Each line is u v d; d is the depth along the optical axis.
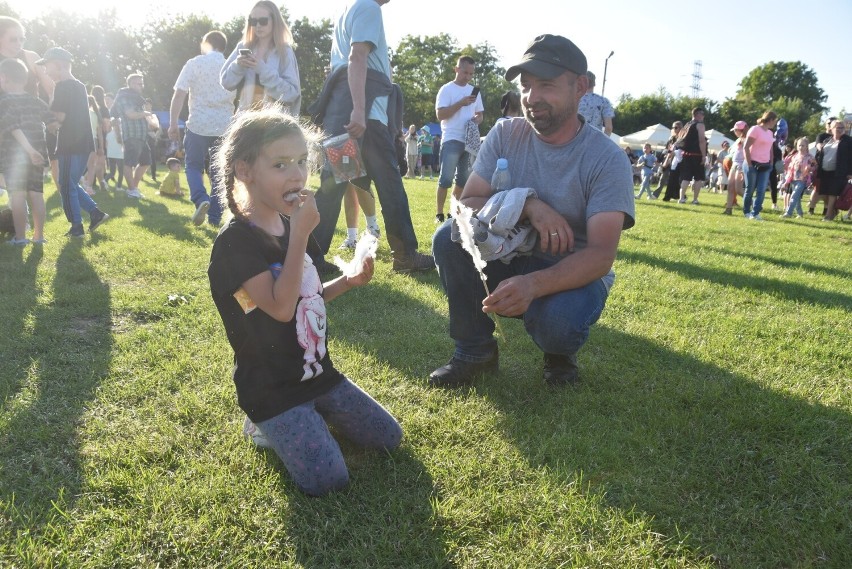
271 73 5.20
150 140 14.01
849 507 2.07
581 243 2.83
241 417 2.55
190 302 4.01
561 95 2.60
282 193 1.97
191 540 1.84
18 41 5.59
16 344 3.17
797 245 7.60
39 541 1.80
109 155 11.49
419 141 23.73
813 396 2.91
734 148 12.41
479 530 1.92
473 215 2.78
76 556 1.76
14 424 2.41
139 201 9.45
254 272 1.98
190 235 6.13
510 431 2.49
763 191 11.29
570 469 2.22
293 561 1.78
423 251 5.76
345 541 1.87
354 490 2.09
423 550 1.83
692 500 2.09
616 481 2.17
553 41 2.57
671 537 1.90
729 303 4.45
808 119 69.69
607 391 2.89
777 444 2.47
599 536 1.91
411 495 2.07
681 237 7.71
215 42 6.54
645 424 2.58
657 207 12.70
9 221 5.64
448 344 3.39
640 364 3.22
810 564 1.81
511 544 1.87
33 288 4.16
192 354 3.17
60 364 2.99
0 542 1.81
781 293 4.77
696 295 4.63
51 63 5.71
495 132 2.99
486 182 2.97
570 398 2.77
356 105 4.55
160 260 5.04
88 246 5.49
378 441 2.28
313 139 2.27
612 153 2.70
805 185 12.02
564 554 1.83
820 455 2.41
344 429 2.27
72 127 5.74
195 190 6.63
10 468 2.15
